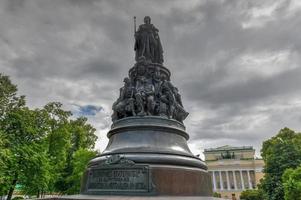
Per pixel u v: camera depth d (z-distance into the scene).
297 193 31.86
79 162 38.88
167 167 9.23
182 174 9.36
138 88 11.91
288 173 37.25
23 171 28.05
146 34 13.90
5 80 29.19
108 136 12.11
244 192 61.09
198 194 9.45
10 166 26.28
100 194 9.08
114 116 11.87
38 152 29.84
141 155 9.41
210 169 108.25
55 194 42.12
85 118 48.56
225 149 114.94
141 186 8.85
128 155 9.52
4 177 24.66
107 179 9.23
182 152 10.21
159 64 12.98
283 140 50.56
